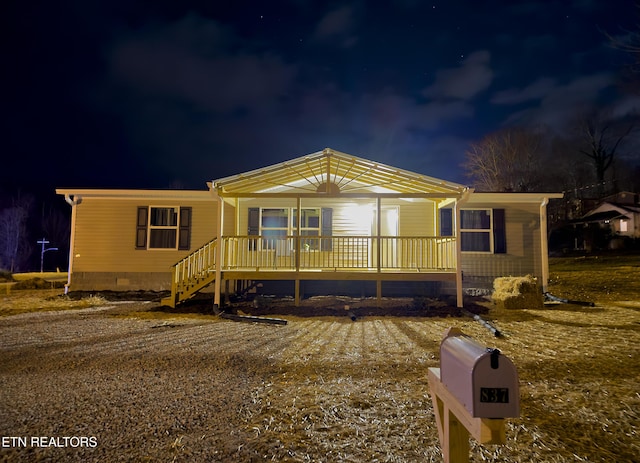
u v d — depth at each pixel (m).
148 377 4.56
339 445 2.93
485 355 1.63
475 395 1.61
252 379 4.49
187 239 12.74
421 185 10.47
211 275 10.16
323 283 12.27
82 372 4.75
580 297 12.27
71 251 12.70
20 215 45.16
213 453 2.81
